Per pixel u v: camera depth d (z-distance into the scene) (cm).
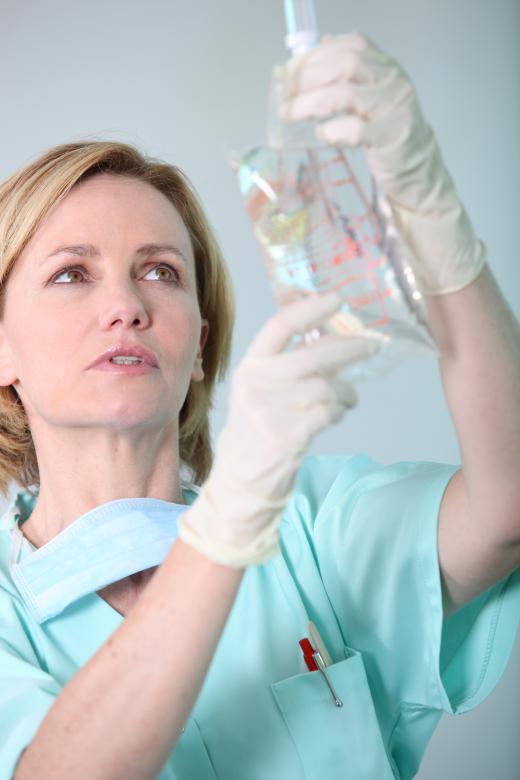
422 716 118
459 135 238
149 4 226
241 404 79
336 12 233
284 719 110
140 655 79
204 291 141
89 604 114
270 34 220
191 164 226
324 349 78
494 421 92
